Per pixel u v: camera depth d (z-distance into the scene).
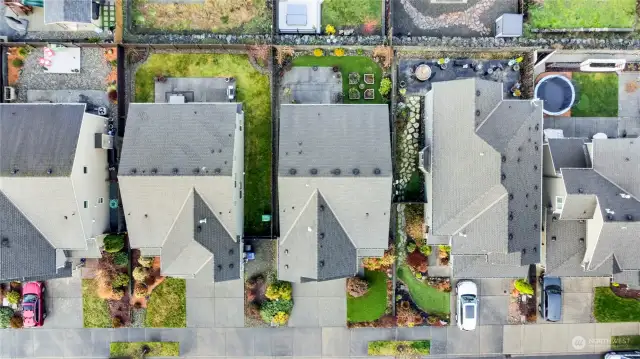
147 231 31.03
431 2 35.28
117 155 34.81
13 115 30.09
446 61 34.81
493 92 30.91
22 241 30.19
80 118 30.30
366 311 35.47
